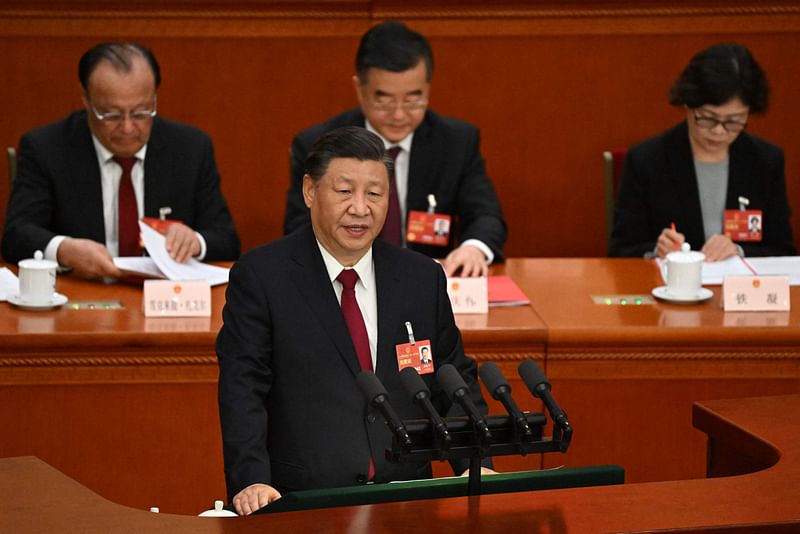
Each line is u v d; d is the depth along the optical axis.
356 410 10.01
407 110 15.36
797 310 13.98
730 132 15.83
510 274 15.41
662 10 20.56
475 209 16.36
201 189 16.30
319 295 10.15
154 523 7.59
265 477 9.40
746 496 7.98
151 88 15.14
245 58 20.52
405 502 7.80
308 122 20.84
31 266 13.47
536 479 8.03
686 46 20.75
